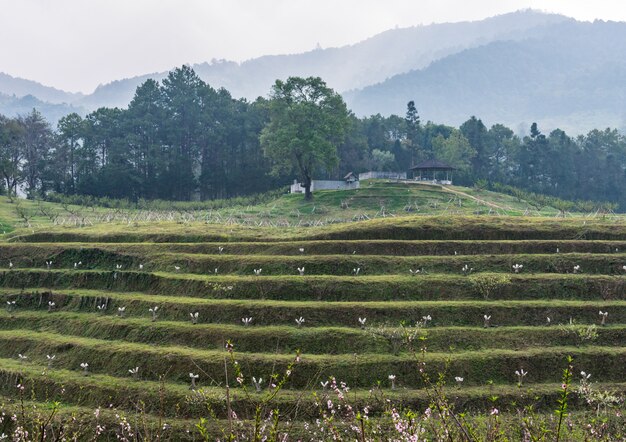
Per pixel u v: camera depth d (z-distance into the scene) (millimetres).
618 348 46031
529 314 51000
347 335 46906
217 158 165875
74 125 152625
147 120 154125
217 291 56031
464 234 73000
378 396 38781
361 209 111188
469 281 56344
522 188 162375
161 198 153000
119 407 39906
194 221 92500
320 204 116500
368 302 52688
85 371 44688
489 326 49469
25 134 146375
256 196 133750
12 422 37938
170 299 54812
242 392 39938
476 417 34938
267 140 121062
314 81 118250
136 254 66688
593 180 176250
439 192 124438
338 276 57750
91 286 61500
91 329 51719
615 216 98062
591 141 189375
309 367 42688
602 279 56562
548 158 174125
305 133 116312
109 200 127500
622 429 32688
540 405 39312
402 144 188625
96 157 155000
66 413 38438
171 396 40094
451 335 47312
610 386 41656
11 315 56531
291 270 60625
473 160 183000
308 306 50969
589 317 50812
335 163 121000
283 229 80062
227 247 69062
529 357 44312
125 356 45594
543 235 72688
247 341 46719
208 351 45719
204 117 158500
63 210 113750
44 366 46625
